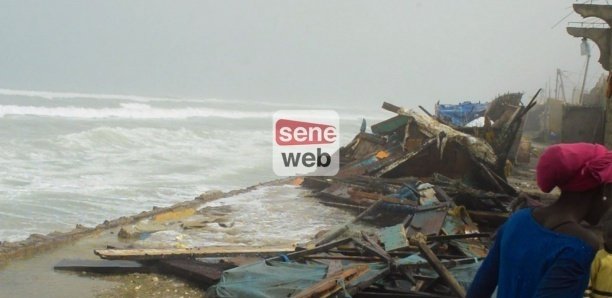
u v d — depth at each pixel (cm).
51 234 956
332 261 736
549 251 209
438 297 605
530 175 2014
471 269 671
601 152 223
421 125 1628
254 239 1018
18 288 710
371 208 1168
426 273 675
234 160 2200
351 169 1631
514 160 2209
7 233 1006
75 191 1391
